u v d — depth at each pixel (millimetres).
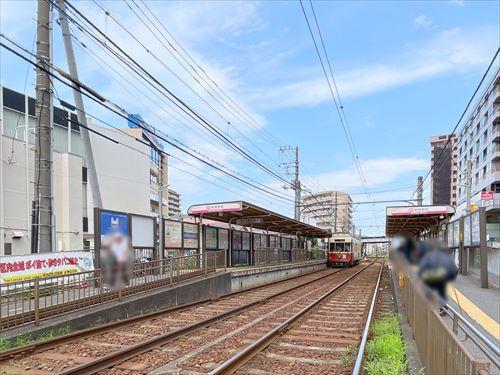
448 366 4387
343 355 7648
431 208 23906
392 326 9703
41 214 12711
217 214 25156
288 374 6578
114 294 11719
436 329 5117
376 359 7074
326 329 10133
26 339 8500
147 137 46719
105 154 42969
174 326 10414
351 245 49406
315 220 66438
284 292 19203
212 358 7457
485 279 15430
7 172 28297
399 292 14758
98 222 14734
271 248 32469
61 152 35500
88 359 7363
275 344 8500
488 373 3344
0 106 29141
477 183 79188
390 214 24797
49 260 12703
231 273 19844
